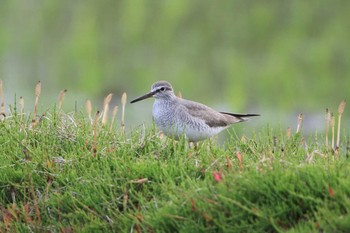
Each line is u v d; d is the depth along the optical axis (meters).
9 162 11.80
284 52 41.47
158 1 43.75
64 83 39.75
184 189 10.40
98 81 39.91
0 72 38.25
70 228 10.45
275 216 9.53
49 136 12.62
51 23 43.44
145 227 10.06
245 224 9.52
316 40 42.53
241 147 12.54
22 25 43.22
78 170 11.57
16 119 13.19
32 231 10.58
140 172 11.13
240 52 42.81
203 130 13.82
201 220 9.80
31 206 11.05
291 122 32.88
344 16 42.72
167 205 10.09
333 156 11.31
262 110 36.69
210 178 10.77
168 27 43.00
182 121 13.65
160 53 42.62
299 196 9.59
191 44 42.91
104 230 10.35
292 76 40.19
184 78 40.81
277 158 11.09
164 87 13.93
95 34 42.47
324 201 9.55
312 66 40.78
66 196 10.95
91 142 12.43
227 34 43.44
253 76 40.25
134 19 42.84
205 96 39.81
